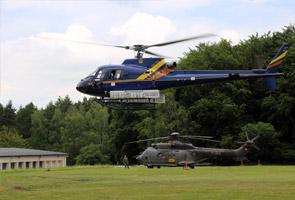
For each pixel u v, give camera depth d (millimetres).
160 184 49469
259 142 113500
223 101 121500
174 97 128375
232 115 120250
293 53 121375
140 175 62844
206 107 121812
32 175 63125
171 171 72188
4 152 135750
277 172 68562
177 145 81375
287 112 116438
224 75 59938
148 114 135375
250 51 134500
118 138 144250
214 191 42781
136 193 42250
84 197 40250
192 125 121250
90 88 59594
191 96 128375
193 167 81625
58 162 147875
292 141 120125
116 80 59000
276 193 40969
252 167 86812
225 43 137250
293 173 66000
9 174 67125
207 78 59688
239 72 60500
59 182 52375
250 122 122562
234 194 40562
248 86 126000
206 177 58250
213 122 123750
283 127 119875
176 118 120938
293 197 38531
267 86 61812
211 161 82625
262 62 63781
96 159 169625
